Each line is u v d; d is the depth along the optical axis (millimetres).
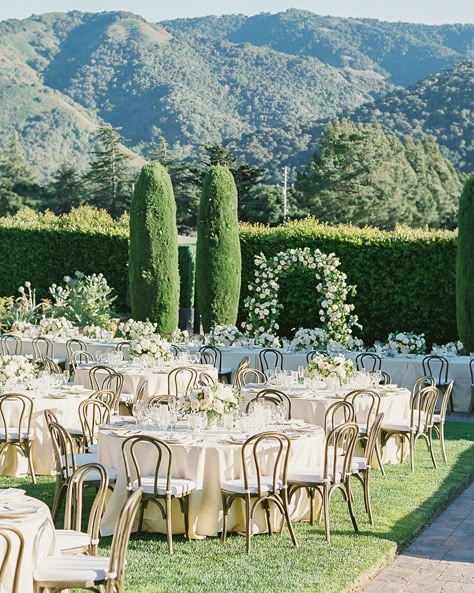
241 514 7758
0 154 60812
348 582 6438
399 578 6832
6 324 19594
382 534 7828
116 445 7781
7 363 10898
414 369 15227
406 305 19656
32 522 5332
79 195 56719
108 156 56750
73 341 16891
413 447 10625
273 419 8805
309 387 11531
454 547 7688
